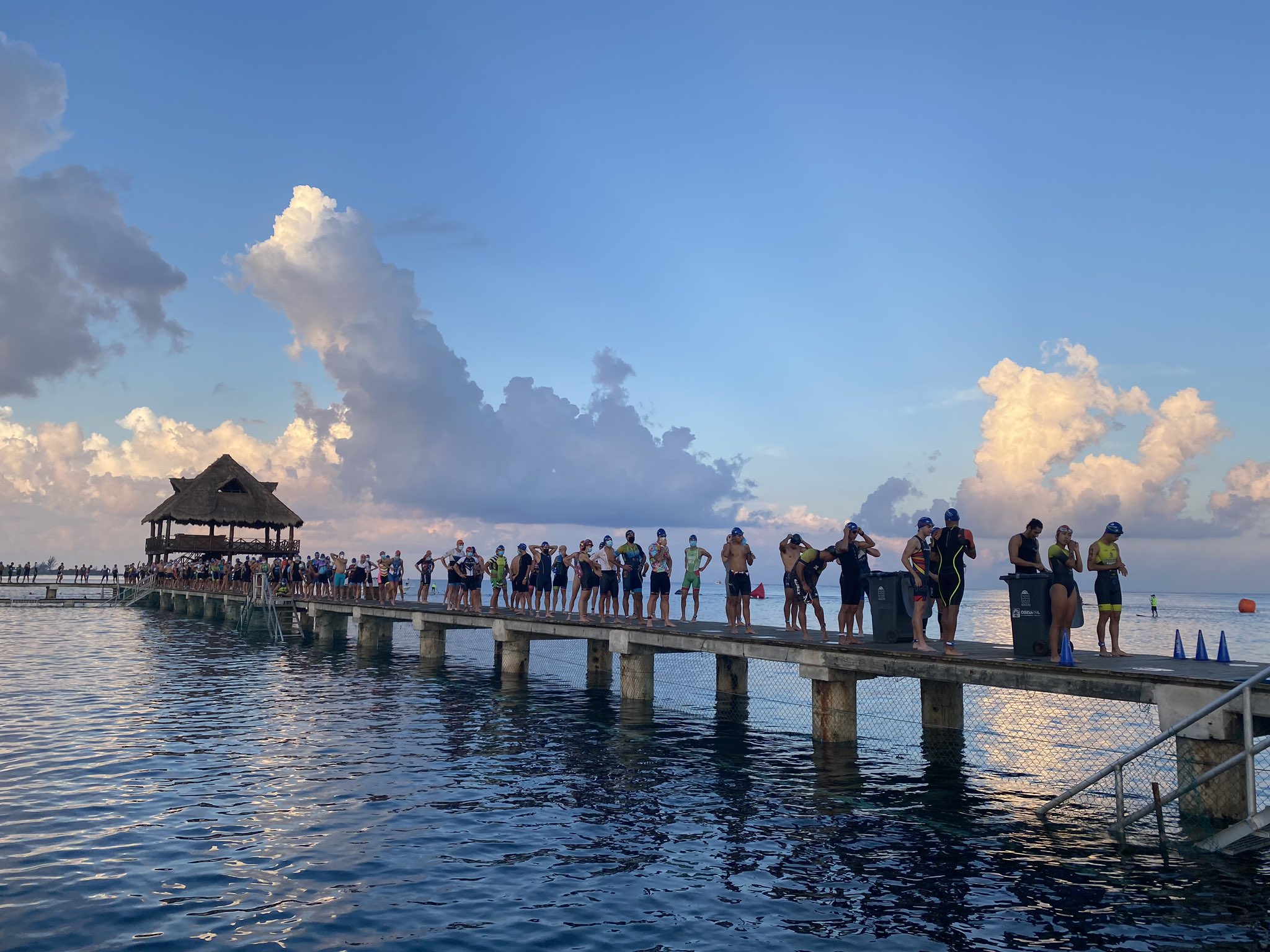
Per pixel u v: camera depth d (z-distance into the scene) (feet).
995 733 54.70
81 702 64.18
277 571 156.97
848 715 49.85
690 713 62.85
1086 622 213.05
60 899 25.86
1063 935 23.63
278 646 114.83
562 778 41.75
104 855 29.91
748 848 31.17
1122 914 25.02
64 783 39.70
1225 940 23.29
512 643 80.12
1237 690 28.99
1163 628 182.91
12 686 72.08
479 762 45.14
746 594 58.29
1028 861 29.76
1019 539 41.68
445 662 96.32
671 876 28.27
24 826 33.06
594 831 33.17
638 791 39.32
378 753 47.21
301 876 28.09
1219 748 31.40
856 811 36.14
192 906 25.52
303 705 64.49
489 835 32.50
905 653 43.50
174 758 45.21
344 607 112.06
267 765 43.78
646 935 23.68
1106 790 39.63
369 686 76.23
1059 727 56.90
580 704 66.54
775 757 47.19
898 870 28.89
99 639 121.80
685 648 58.80
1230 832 29.30
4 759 44.60
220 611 172.35
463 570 92.12
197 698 67.51
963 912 25.30
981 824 34.32
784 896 26.58
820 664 49.06
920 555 45.21
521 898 26.32
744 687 70.08
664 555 67.36
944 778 42.32
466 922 24.48
